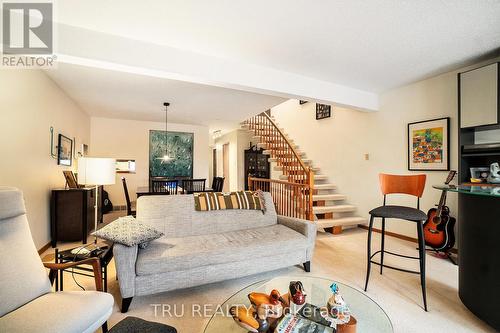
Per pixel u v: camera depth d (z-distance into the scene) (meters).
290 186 4.26
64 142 3.90
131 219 2.11
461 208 1.94
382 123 4.15
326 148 5.39
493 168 2.60
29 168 2.78
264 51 2.67
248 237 2.39
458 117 2.91
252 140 8.38
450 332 1.64
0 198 1.36
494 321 1.61
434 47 2.57
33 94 2.86
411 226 3.66
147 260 1.83
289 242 2.36
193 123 6.83
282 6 1.91
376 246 3.41
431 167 3.44
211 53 2.71
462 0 1.83
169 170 6.70
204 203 2.65
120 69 2.50
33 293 1.31
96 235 1.84
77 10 1.97
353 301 1.47
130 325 1.17
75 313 1.16
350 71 3.22
